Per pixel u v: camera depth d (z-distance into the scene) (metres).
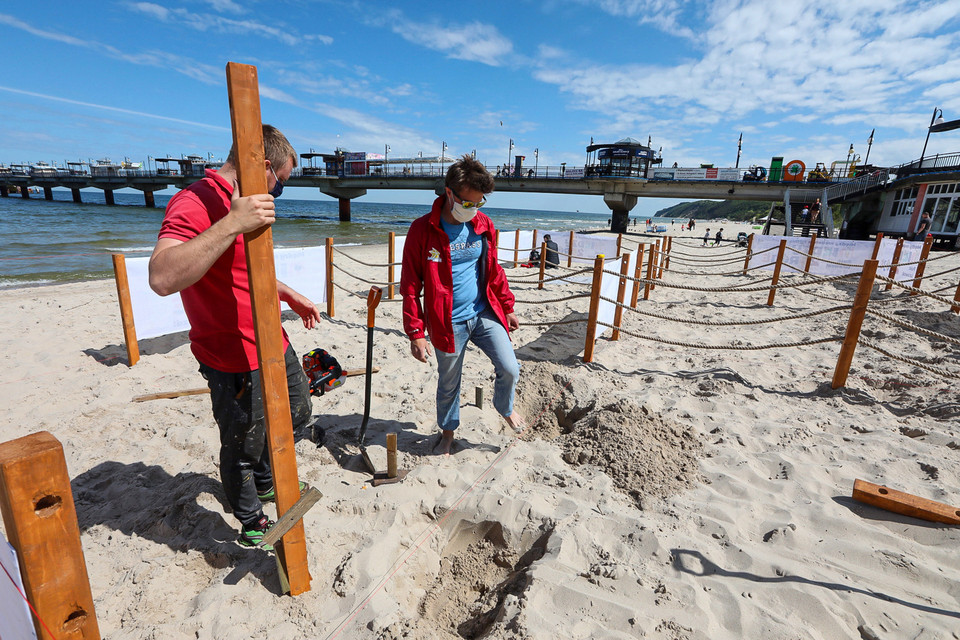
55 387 4.27
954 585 1.94
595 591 1.94
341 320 6.77
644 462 2.87
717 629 1.76
